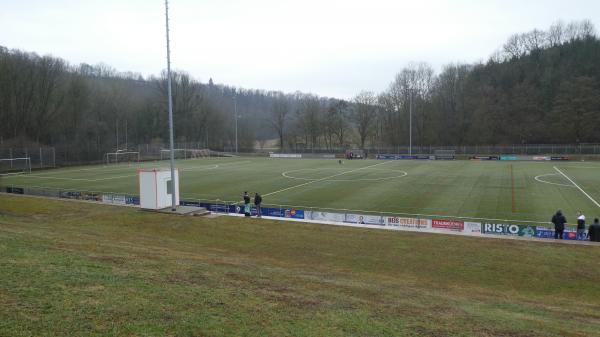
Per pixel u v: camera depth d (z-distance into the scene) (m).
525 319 11.69
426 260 19.80
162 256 16.38
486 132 104.81
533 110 102.25
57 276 11.17
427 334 9.46
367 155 95.75
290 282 13.87
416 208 32.09
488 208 31.70
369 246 21.92
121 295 10.17
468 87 114.81
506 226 23.77
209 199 37.28
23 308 8.74
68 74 102.75
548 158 79.00
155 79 139.12
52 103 93.88
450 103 116.75
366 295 13.11
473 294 15.51
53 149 73.62
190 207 31.27
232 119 142.38
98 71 162.50
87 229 24.22
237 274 14.18
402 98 120.25
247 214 29.31
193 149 106.31
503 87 111.38
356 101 126.50
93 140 97.25
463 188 41.62
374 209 32.00
